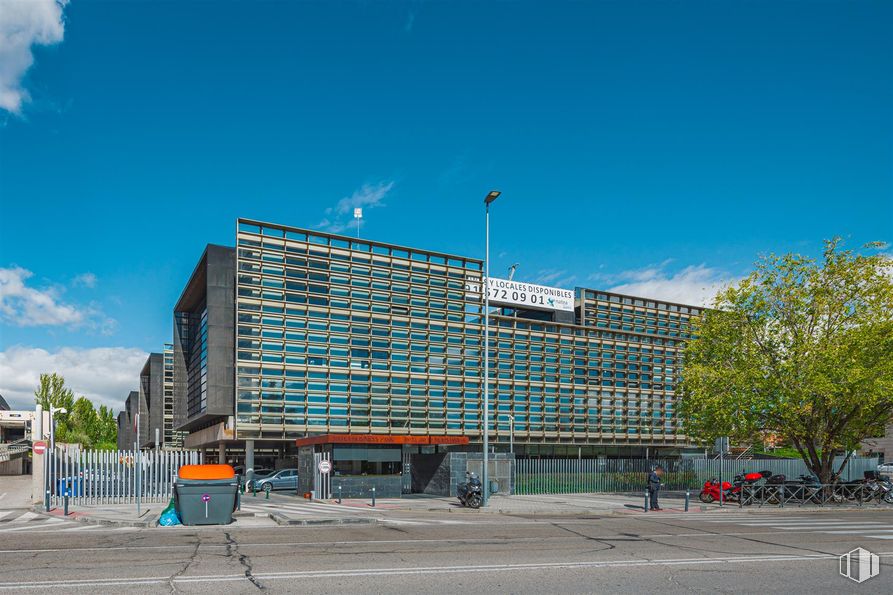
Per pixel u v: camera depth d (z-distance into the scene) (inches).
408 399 1977.1
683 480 1402.6
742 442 1232.2
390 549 485.7
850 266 1086.4
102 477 1021.2
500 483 1207.6
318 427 1843.0
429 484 1213.1
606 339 2372.0
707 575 385.7
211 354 1909.4
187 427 2378.2
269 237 1873.8
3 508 953.5
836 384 1011.3
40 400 3208.7
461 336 2102.6
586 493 1284.4
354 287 1958.7
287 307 1857.8
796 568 411.5
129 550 482.6
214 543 525.0
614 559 440.8
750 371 1092.5
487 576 374.9
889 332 1053.2
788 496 1029.8
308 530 631.8
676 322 2687.0
